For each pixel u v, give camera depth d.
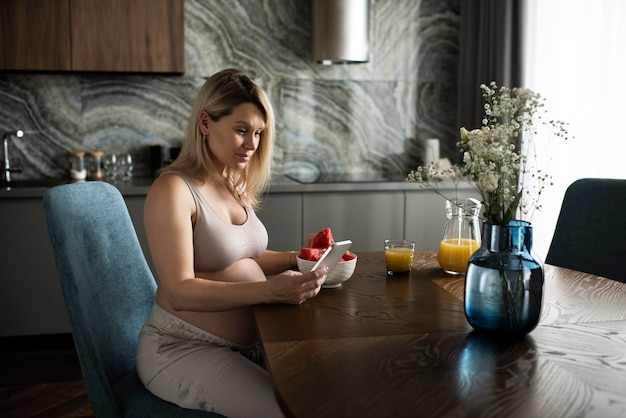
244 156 1.62
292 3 3.80
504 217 1.21
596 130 2.96
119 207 1.68
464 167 1.23
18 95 3.51
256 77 3.80
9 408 2.54
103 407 1.37
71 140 3.60
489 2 3.67
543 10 3.32
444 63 4.06
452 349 1.15
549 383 1.00
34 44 3.18
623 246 1.95
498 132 1.18
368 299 1.48
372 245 3.47
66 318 3.15
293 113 3.89
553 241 2.17
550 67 3.27
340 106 3.95
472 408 0.91
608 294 1.55
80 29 3.22
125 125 3.65
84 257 1.48
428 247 3.55
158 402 1.43
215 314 1.52
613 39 2.85
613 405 0.92
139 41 3.30
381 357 1.11
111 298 1.58
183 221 1.46
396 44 3.98
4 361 3.05
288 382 0.99
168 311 1.52
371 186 3.42
